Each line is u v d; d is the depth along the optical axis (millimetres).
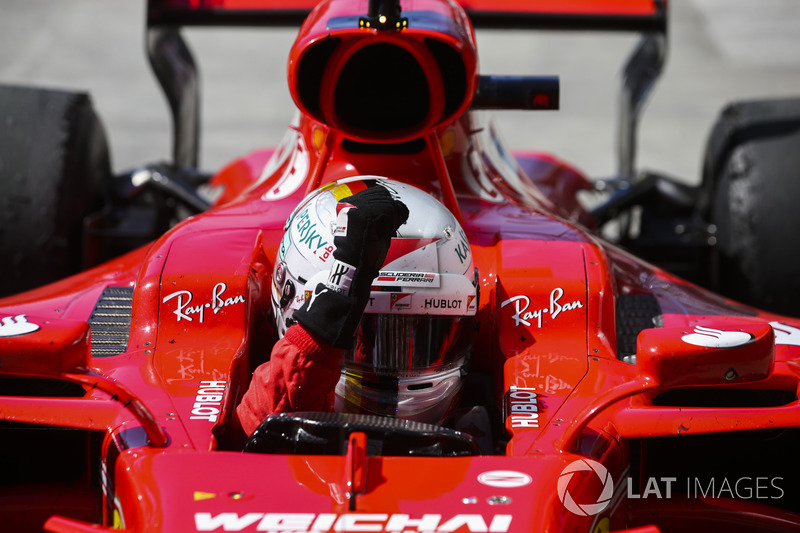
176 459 7312
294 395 7930
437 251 8352
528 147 36812
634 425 8312
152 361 8922
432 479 7102
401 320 8266
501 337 9336
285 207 11102
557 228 10797
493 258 10156
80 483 8969
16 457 9148
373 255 7832
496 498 6902
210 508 6719
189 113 19688
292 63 9914
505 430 8578
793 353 9938
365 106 10289
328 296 7840
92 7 56500
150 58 18203
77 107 15703
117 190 16500
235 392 8781
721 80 45656
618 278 11586
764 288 15297
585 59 50094
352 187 8578
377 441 7562
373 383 8359
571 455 7656
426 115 10195
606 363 9086
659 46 18609
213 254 9867
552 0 17172
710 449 9391
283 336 8594
